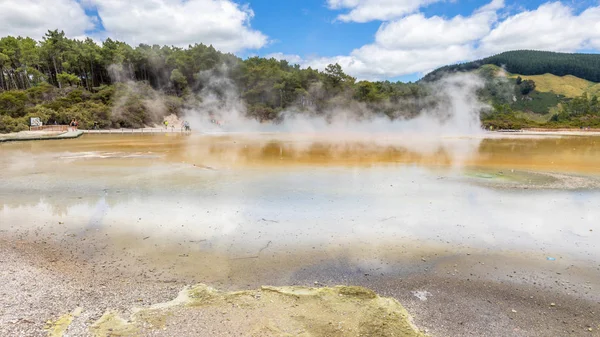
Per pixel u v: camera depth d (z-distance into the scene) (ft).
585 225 29.32
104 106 168.76
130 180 44.52
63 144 90.89
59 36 233.96
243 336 14.02
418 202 35.47
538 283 19.86
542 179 46.78
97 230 27.25
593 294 18.75
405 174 49.75
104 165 55.88
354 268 21.40
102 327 14.67
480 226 28.86
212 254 23.09
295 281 19.65
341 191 39.52
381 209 33.06
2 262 21.17
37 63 219.61
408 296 18.21
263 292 17.92
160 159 63.00
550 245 25.25
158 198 36.14
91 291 17.95
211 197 36.60
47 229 27.35
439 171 52.26
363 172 51.03
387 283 19.61
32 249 23.48
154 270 20.68
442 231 27.68
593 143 105.91
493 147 90.63
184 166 55.21
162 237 25.94
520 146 94.07
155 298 17.34
